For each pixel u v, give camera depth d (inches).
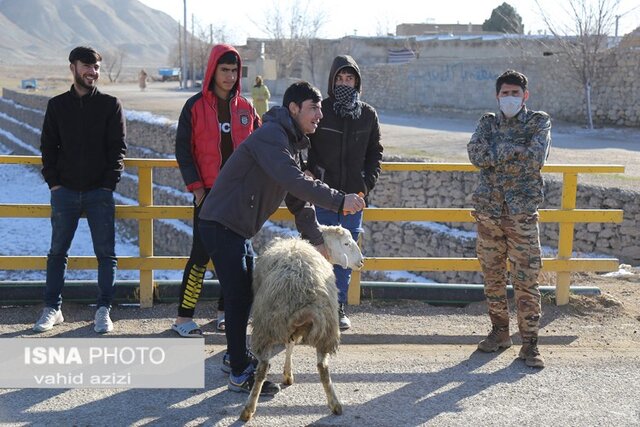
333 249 219.6
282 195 206.7
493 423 188.2
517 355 237.8
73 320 261.6
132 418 189.9
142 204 272.1
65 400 200.1
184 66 2466.8
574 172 276.2
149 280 275.6
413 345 249.6
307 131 201.8
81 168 247.0
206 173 236.5
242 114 239.8
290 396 203.9
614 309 281.6
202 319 264.7
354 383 213.6
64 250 253.4
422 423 187.8
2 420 188.1
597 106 997.2
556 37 1028.5
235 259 201.5
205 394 205.0
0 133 1935.3
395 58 1662.2
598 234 489.7
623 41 1035.3
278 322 180.4
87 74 241.0
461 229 558.3
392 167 279.4
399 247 594.2
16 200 1165.7
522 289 227.0
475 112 1204.5
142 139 993.5
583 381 216.4
